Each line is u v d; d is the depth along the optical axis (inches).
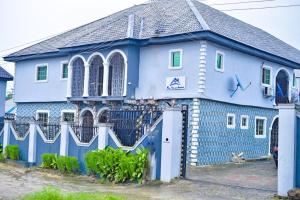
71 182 626.2
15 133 863.1
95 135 682.8
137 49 896.9
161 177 582.2
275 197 477.1
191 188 534.6
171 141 578.6
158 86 862.5
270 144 1021.2
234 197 481.7
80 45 952.3
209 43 821.2
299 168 474.6
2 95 1224.8
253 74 958.4
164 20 927.0
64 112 1062.4
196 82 808.3
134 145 623.8
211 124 831.1
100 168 636.7
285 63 1051.3
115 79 933.2
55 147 762.8
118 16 1088.2
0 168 783.1
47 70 1114.7
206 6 1068.5
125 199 460.4
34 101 1140.5
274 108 1029.8
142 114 627.5
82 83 990.4
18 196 477.4
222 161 853.8
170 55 850.1
